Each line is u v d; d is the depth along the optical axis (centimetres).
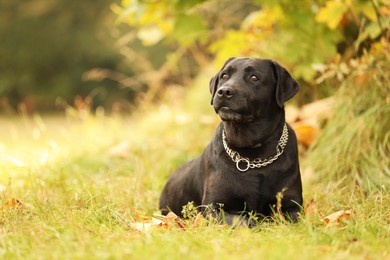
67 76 4134
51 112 4103
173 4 1187
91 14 4147
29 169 981
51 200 855
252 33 1213
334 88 1184
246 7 1836
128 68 3906
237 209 786
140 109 1750
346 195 867
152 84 1766
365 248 603
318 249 602
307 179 980
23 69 4181
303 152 1102
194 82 1795
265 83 783
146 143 1283
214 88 829
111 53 3981
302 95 1258
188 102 1653
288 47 1157
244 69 786
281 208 782
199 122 1347
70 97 4150
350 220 717
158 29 1310
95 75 1886
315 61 1141
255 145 774
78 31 4131
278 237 639
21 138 1648
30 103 4131
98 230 680
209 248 595
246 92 767
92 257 571
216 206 779
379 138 972
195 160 869
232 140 779
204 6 1369
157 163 1171
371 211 755
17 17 4150
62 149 1284
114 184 952
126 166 1133
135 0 1191
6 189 866
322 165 984
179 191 869
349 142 966
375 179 908
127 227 718
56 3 4106
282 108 802
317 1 1156
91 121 1484
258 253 571
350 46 1178
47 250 599
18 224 707
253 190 771
